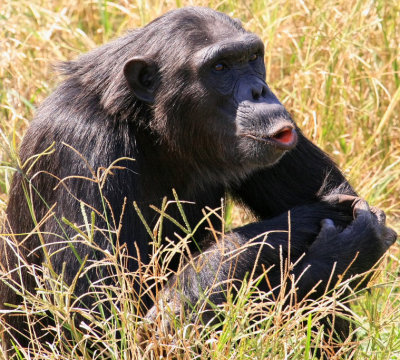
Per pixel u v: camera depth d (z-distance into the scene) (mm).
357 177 14539
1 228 11586
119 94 10656
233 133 10555
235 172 11125
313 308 9438
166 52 10664
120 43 11023
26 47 17016
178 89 10648
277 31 16391
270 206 11719
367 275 10305
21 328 11023
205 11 10867
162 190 11297
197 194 11570
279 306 9148
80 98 10750
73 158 10297
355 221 10180
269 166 11227
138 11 17812
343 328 10664
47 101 11008
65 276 9906
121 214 9672
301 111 15172
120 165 10312
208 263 9367
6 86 15688
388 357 9766
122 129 10617
